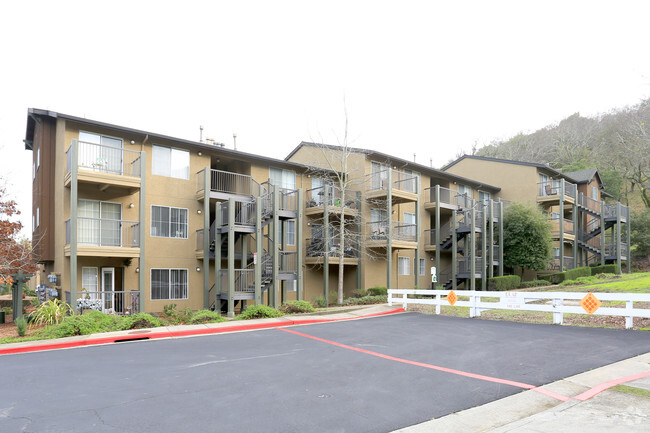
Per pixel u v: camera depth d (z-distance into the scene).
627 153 54.31
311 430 5.29
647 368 7.74
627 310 12.18
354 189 26.03
